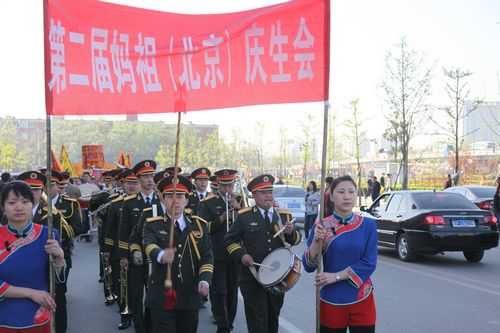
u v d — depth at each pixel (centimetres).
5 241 372
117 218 733
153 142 5281
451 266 1106
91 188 1362
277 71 468
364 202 3262
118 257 727
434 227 1087
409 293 851
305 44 463
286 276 474
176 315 461
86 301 838
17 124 6481
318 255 402
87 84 443
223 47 473
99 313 764
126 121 5222
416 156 5125
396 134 2894
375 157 5838
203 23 476
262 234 540
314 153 4300
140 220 578
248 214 548
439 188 3197
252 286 521
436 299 809
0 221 597
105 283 815
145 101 463
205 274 457
